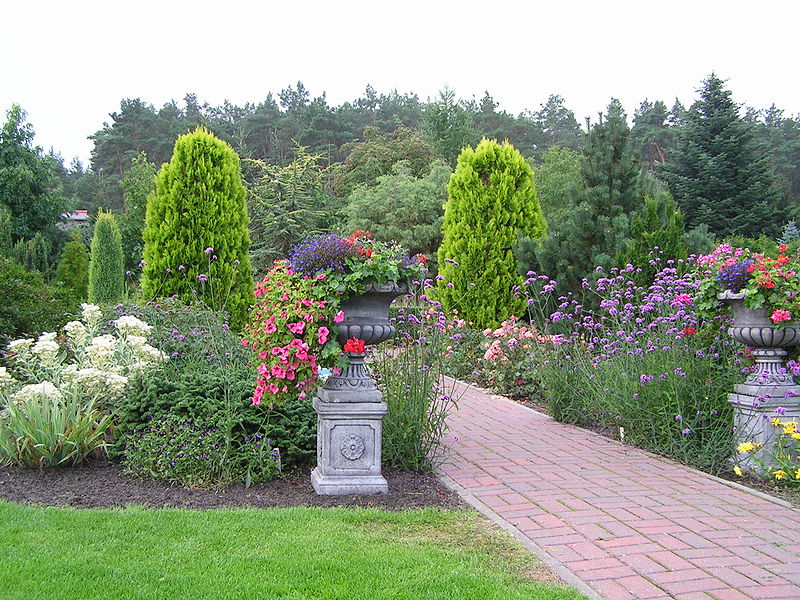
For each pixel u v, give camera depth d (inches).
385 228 1016.9
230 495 179.2
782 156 1528.1
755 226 977.5
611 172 428.1
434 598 113.7
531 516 163.2
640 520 160.7
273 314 176.4
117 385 211.5
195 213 410.3
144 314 304.3
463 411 323.0
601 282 297.4
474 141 1389.0
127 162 1717.5
